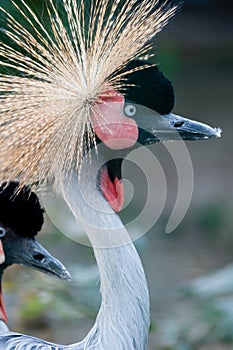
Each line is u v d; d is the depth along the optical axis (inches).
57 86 213.2
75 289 348.8
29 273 344.2
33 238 233.9
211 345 350.6
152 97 219.3
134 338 213.9
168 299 423.5
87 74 213.5
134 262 214.7
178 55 809.5
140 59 219.6
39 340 223.3
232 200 574.2
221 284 342.6
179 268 486.3
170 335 353.1
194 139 224.1
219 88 826.2
